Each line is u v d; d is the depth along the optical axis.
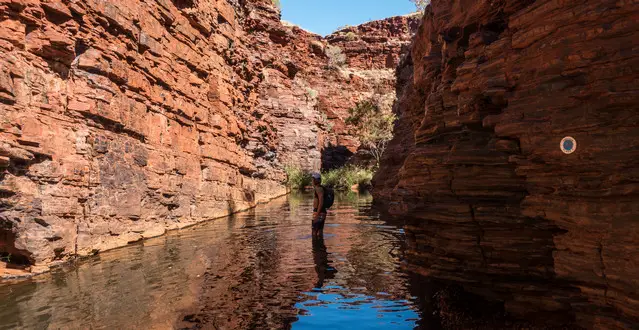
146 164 9.76
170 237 9.17
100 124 8.12
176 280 5.37
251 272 5.79
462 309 4.30
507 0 4.86
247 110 21.89
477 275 4.75
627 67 3.26
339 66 73.06
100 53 8.24
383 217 13.05
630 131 3.24
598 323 3.46
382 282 5.29
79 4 7.70
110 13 8.63
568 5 3.70
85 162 7.40
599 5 3.45
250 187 19.92
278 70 41.28
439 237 5.31
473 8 5.52
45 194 6.46
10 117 6.05
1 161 5.75
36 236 6.11
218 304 4.40
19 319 3.93
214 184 14.31
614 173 3.28
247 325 3.82
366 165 49.84
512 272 4.39
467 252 4.80
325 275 5.64
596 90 3.40
